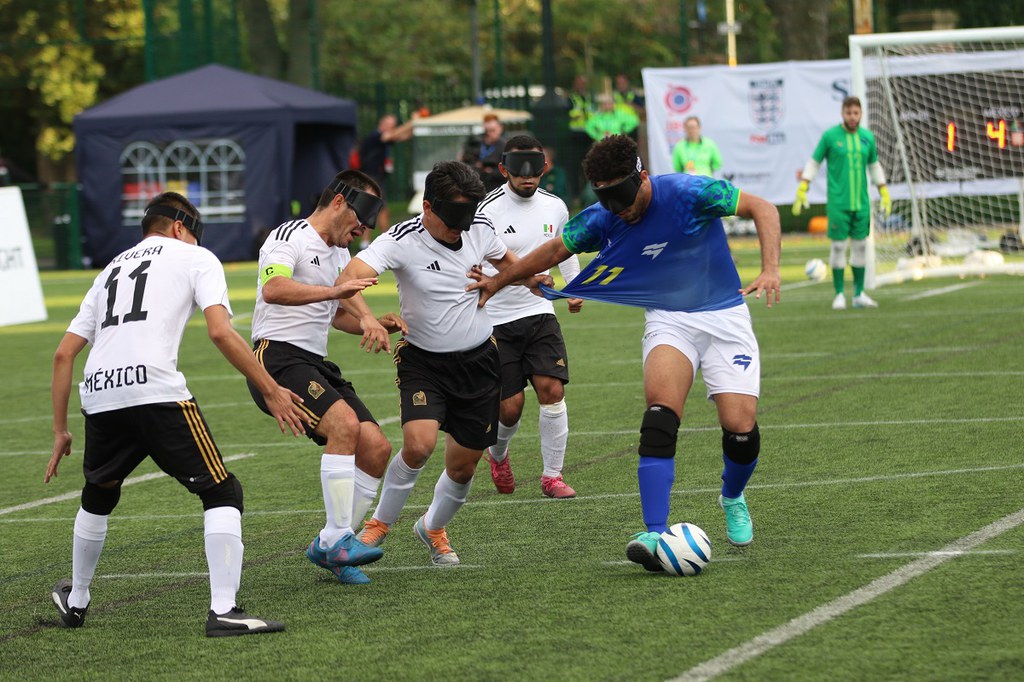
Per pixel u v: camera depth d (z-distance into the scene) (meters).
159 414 14.59
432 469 24.38
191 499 22.80
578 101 95.56
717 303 16.39
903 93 55.16
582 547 17.83
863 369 32.31
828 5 96.75
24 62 106.81
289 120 76.94
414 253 17.02
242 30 103.00
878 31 82.00
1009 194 59.12
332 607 15.57
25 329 52.69
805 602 14.42
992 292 48.25
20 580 17.86
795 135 74.56
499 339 21.31
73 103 107.94
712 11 132.75
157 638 14.70
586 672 12.57
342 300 16.92
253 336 17.84
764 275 15.48
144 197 78.38
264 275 16.81
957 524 17.52
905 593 14.52
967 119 54.94
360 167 82.19
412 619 14.83
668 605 14.65
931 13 80.69
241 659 13.71
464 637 13.97
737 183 75.31
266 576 17.31
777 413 27.23
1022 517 17.66
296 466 25.09
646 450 16.09
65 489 24.27
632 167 15.74
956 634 13.04
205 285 14.83
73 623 15.28
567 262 22.22
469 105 97.88
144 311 14.80
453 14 147.50
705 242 16.20
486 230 17.66
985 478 20.20
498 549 18.05
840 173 44.38
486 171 39.53
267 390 14.71
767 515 18.83
